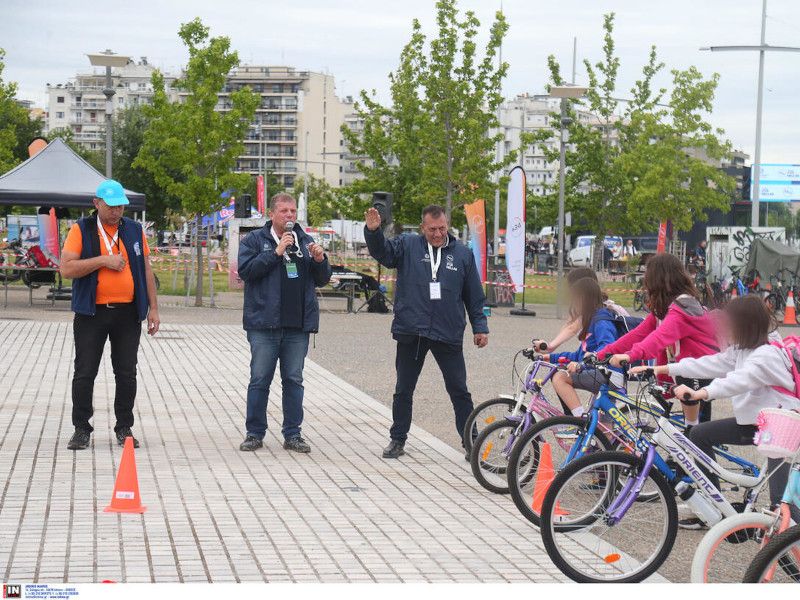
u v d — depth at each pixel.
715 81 45.12
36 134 77.94
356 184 39.16
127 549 6.48
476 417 9.09
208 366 16.34
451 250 9.76
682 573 6.46
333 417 12.01
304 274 9.95
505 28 36.03
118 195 9.61
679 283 7.74
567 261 58.25
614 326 8.39
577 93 29.92
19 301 29.38
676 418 7.79
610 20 43.91
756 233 36.06
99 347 9.71
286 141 186.12
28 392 12.95
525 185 28.61
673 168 44.06
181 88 30.14
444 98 36.38
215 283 40.81
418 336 9.65
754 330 6.38
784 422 5.61
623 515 6.16
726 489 6.53
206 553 6.46
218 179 29.58
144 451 9.63
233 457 9.53
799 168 64.88
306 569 6.20
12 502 7.58
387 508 7.84
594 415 6.99
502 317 28.64
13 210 55.06
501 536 7.14
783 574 5.16
